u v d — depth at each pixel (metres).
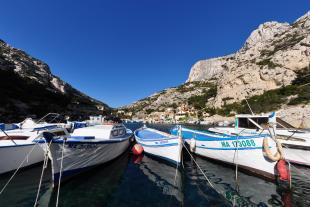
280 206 6.93
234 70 89.12
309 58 68.75
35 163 10.97
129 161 13.02
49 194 7.59
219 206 6.92
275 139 9.30
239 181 9.27
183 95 151.75
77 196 7.54
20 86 59.47
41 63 101.06
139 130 20.88
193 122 77.44
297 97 53.78
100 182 9.05
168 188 8.50
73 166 8.99
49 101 62.94
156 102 161.75
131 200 7.33
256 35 133.38
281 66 72.81
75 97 97.81
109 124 14.54
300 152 11.87
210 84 159.62
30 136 11.52
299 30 97.56
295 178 9.70
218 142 12.09
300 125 39.03
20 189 7.93
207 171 10.86
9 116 41.31
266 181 9.25
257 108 58.12
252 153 10.06
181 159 11.75
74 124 19.89
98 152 10.44
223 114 72.94
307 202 7.21
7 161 9.40
